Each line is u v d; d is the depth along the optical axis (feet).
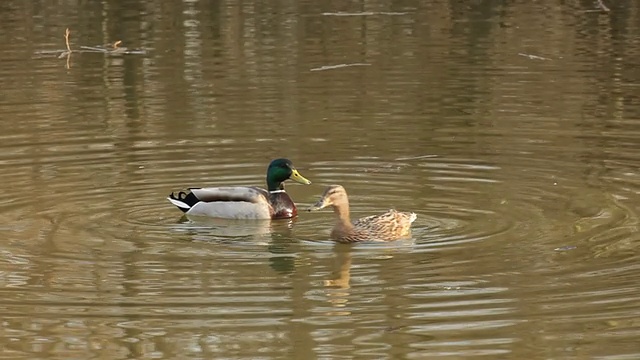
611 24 90.94
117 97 70.08
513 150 58.03
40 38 87.92
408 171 54.80
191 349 33.73
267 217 48.88
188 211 49.03
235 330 35.24
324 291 38.68
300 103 68.28
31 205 49.67
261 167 56.08
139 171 55.11
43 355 33.47
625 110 65.51
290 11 97.91
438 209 48.96
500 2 100.68
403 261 41.98
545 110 65.98
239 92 71.20
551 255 42.19
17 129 62.64
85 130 62.49
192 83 73.56
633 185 51.75
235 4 101.04
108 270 41.29
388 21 93.40
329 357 33.04
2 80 74.49
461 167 55.26
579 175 53.52
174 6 100.32
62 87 72.59
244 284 39.65
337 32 89.20
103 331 35.19
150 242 45.14
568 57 79.71
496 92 70.38
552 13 95.76
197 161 56.75
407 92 70.64
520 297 37.63
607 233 44.75
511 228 45.88
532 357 32.78
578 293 37.88
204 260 42.65
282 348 33.68
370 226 45.16
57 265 41.78
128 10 98.84
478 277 39.83
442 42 85.40
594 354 32.96
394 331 34.83
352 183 53.31
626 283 38.75
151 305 37.47
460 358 32.81
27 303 37.63
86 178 53.72
